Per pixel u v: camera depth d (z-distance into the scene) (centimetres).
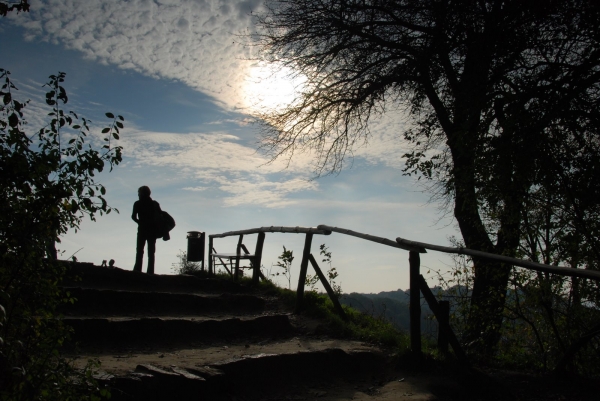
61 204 296
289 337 683
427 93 885
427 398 468
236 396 458
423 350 590
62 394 284
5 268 280
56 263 311
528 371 561
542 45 619
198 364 478
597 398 462
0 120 285
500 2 671
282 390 491
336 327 708
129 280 812
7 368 258
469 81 691
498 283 585
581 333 524
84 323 552
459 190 649
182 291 862
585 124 537
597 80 551
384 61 934
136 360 495
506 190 562
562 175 521
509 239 584
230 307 792
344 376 548
